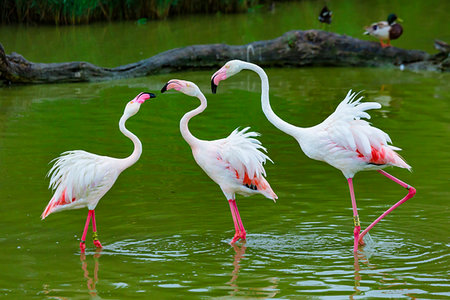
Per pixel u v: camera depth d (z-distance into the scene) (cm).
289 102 1784
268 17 3381
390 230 967
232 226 1004
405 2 3850
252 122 1585
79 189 917
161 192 1143
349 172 948
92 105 1769
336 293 759
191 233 973
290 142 1432
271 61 2336
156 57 2219
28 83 2059
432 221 994
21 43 2711
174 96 1888
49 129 1525
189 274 823
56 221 1021
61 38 2838
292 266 847
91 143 1409
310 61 2345
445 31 2853
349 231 973
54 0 3111
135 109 987
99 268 845
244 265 853
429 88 1941
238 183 980
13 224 996
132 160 976
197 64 2278
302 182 1185
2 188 1139
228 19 3338
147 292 768
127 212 1054
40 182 1173
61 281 802
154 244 930
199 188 1165
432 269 827
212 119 1612
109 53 2502
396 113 1641
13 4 3241
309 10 3628
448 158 1273
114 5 3344
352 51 2333
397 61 2312
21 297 755
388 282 788
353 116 927
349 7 3712
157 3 3322
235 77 2205
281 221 1014
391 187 1149
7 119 1617
